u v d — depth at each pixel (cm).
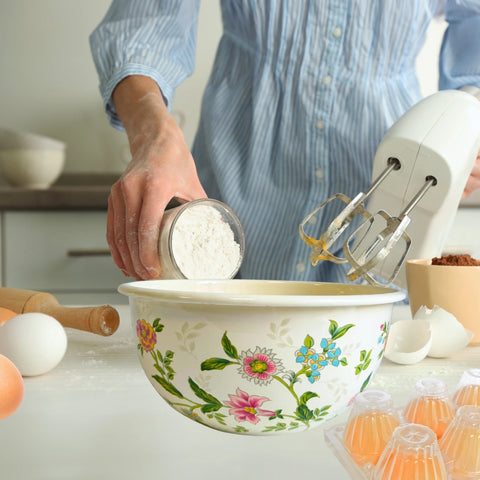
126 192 66
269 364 39
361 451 38
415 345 61
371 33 98
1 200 164
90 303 168
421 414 43
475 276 65
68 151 202
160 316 40
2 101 200
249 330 38
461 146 68
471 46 105
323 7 98
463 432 38
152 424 43
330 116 101
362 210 59
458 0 103
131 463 37
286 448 40
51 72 199
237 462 37
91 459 37
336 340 39
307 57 100
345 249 56
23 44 198
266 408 39
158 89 89
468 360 63
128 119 83
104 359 60
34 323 54
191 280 52
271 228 106
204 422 42
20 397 44
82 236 167
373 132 100
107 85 91
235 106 107
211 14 193
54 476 35
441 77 110
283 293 54
